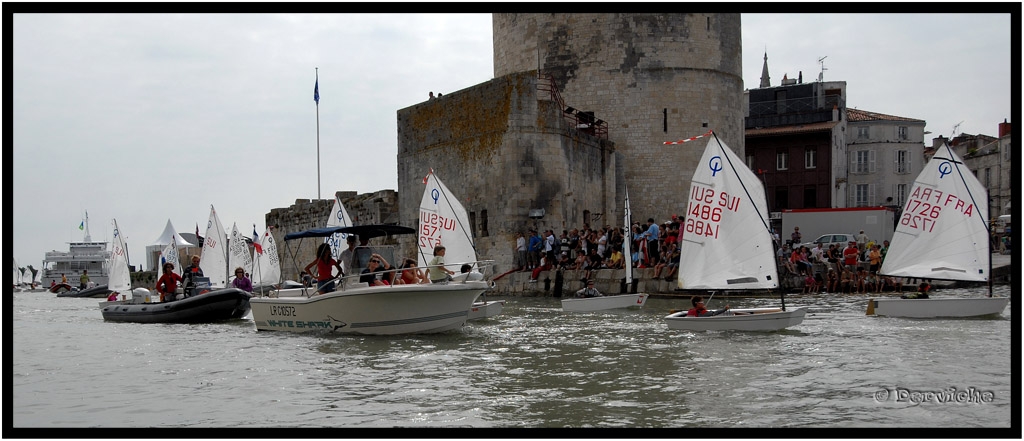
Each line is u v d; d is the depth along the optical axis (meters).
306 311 24.00
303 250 63.81
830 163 71.31
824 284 38.22
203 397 15.13
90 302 57.19
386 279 24.44
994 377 15.72
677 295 34.25
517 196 41.75
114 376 17.59
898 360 17.64
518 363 18.05
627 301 31.19
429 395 14.82
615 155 49.91
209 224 40.97
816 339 21.03
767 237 23.39
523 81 42.03
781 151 73.19
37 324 32.03
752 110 75.88
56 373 18.12
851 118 82.56
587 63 50.47
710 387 15.17
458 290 23.20
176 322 30.45
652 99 49.81
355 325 23.14
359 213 55.78
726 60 51.53
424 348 20.45
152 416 13.69
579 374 16.62
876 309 26.28
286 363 18.62
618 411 13.41
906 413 13.06
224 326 28.44
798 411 13.27
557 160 42.78
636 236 37.12
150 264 85.12
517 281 40.06
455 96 45.59
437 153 46.88
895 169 81.62
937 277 27.59
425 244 32.44
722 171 24.12
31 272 104.38
